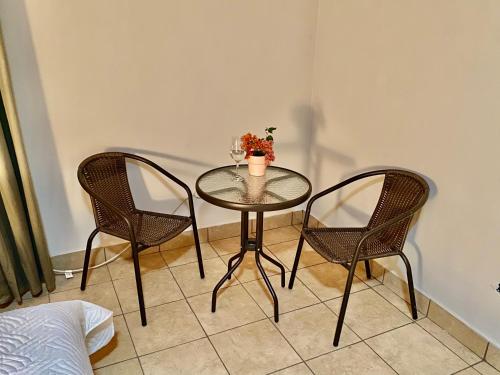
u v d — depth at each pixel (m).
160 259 2.61
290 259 2.63
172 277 2.42
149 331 1.97
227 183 2.10
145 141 2.44
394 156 2.16
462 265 1.85
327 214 2.84
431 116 1.89
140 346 1.88
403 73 2.02
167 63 2.34
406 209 1.96
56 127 2.21
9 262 2.07
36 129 2.16
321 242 2.05
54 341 1.21
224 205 1.84
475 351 1.83
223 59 2.47
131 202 2.37
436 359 1.81
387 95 2.14
